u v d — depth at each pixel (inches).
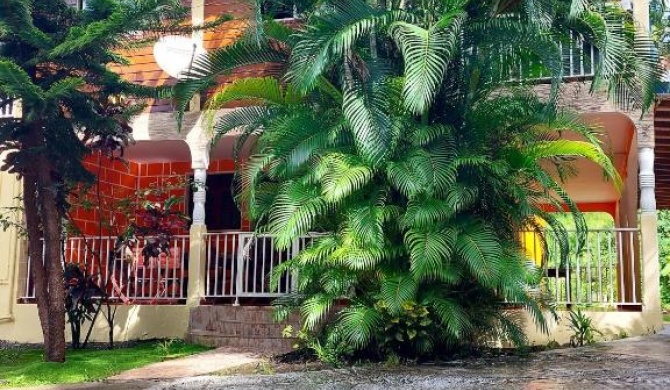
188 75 292.8
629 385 208.5
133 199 360.2
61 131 281.6
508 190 271.4
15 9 249.6
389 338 266.2
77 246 406.9
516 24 260.2
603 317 329.4
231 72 306.2
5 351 333.7
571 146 274.2
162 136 390.6
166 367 274.8
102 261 407.2
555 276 344.8
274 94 298.5
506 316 293.6
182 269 380.5
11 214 391.2
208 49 413.4
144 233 345.4
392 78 266.2
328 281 271.1
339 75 275.6
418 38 234.7
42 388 230.5
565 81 335.6
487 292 282.5
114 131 299.4
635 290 347.6
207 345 345.1
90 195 422.3
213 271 406.9
